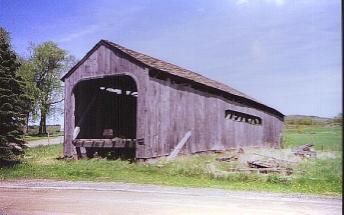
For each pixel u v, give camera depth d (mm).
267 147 29844
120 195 10242
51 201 9469
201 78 24016
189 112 20844
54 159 20141
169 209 8531
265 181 12891
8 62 19016
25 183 12500
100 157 19484
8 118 18078
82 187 11594
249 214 8109
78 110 20750
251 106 27688
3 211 8453
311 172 14344
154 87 18375
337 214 8148
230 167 15914
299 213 8227
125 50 19047
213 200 9539
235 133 25469
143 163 17109
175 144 19609
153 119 18203
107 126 23000
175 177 13922
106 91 23047
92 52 19922
